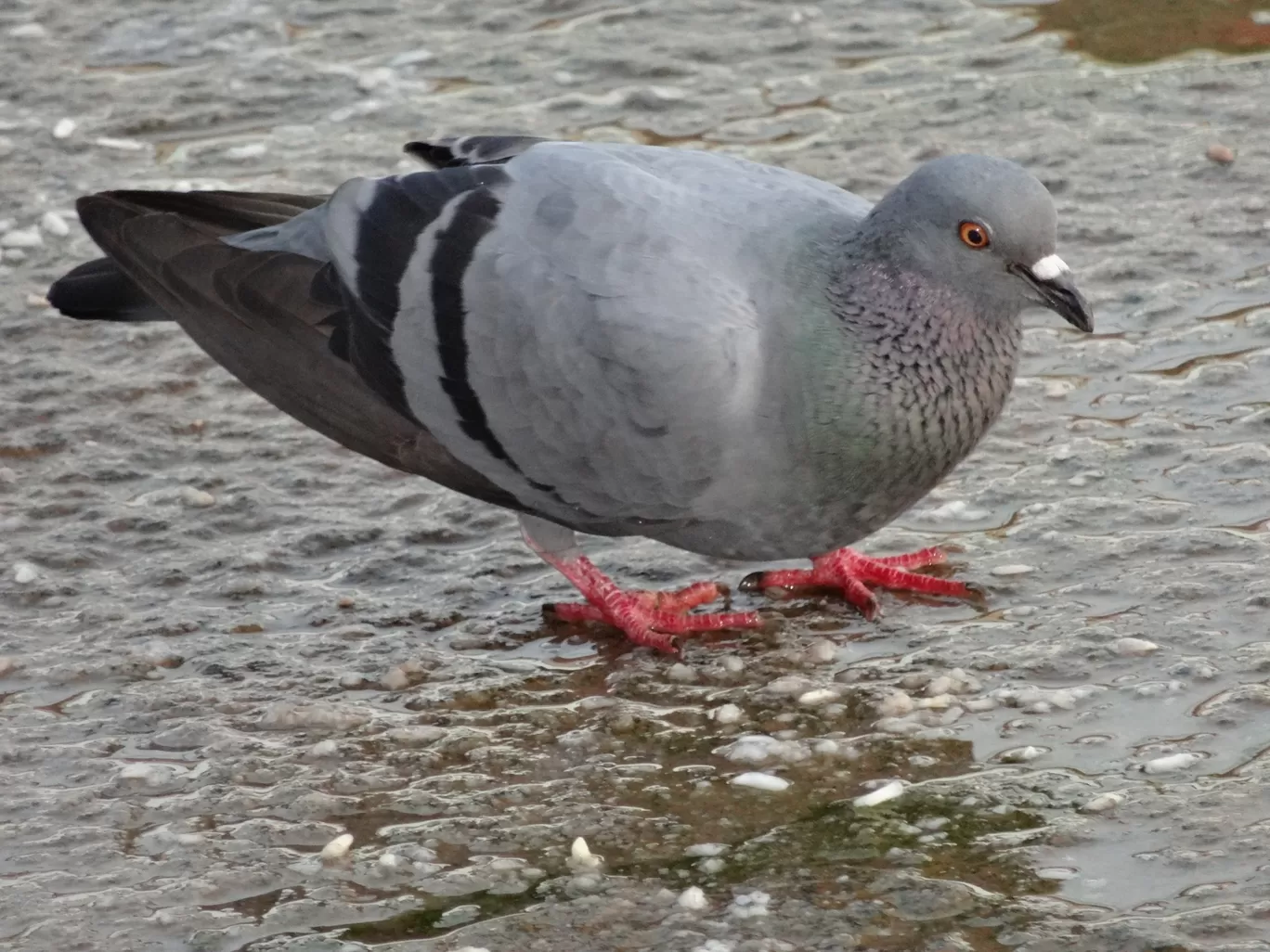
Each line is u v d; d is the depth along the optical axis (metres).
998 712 7.10
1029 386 9.41
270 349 7.68
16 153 12.12
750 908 6.08
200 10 13.93
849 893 6.14
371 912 6.18
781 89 12.68
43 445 9.30
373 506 8.84
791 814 6.61
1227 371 9.34
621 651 7.80
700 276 7.26
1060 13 13.57
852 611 7.96
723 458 7.27
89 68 13.18
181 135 12.35
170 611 8.03
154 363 10.09
